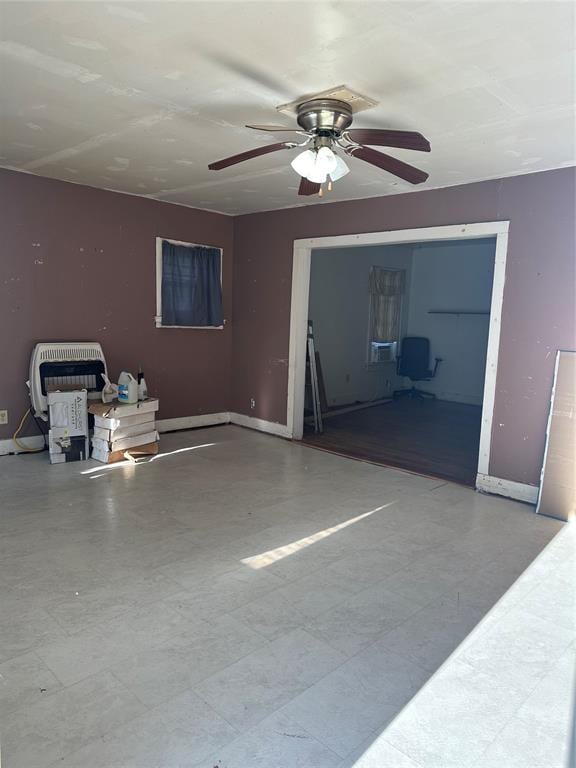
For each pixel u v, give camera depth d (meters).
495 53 2.10
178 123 3.02
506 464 3.92
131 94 2.62
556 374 3.60
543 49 2.06
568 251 3.56
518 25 1.89
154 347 5.30
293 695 1.83
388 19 1.88
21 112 2.89
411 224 4.39
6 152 3.66
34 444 4.57
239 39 2.06
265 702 1.79
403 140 2.42
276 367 5.54
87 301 4.75
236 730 1.67
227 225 5.79
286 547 2.97
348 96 2.54
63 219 4.50
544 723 1.75
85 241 4.66
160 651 2.04
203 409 5.85
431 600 2.47
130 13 1.89
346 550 2.96
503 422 3.92
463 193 4.05
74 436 4.37
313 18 1.89
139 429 4.61
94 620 2.22
